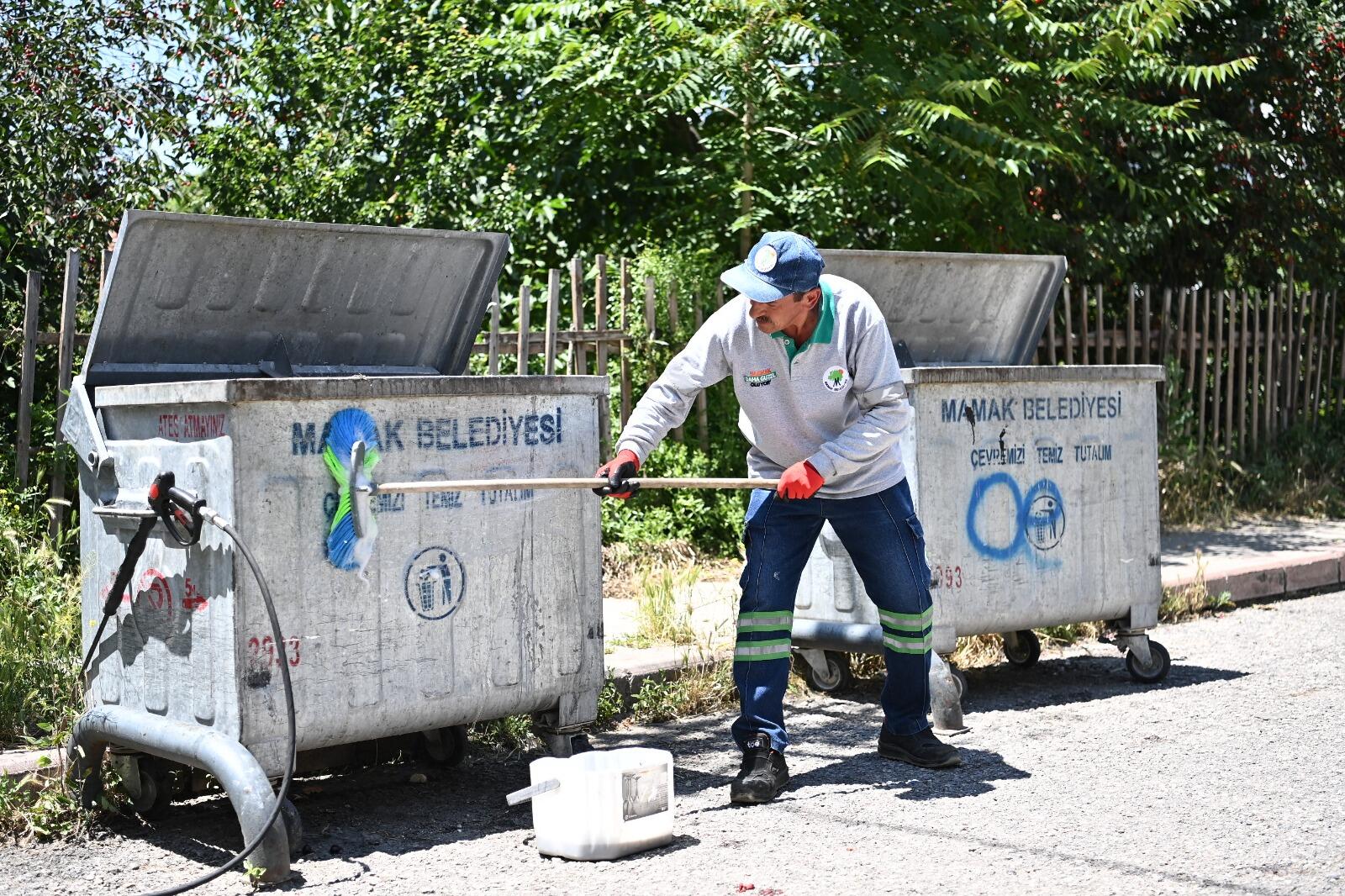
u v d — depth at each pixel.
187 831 3.88
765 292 3.95
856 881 3.36
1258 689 5.60
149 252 3.99
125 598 3.87
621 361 8.46
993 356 6.27
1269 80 11.73
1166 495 10.34
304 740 3.63
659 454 8.49
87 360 4.06
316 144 10.40
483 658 3.95
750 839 3.73
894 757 4.54
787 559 4.26
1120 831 3.73
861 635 5.31
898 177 8.91
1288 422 11.95
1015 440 5.40
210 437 3.56
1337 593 8.46
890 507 4.33
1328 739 4.74
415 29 10.46
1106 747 4.69
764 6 8.70
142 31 8.96
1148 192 10.60
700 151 10.19
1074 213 10.96
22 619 4.64
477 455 3.93
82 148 8.12
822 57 9.06
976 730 5.00
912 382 5.14
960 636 5.57
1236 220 11.97
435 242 4.53
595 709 4.22
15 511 5.90
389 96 10.59
